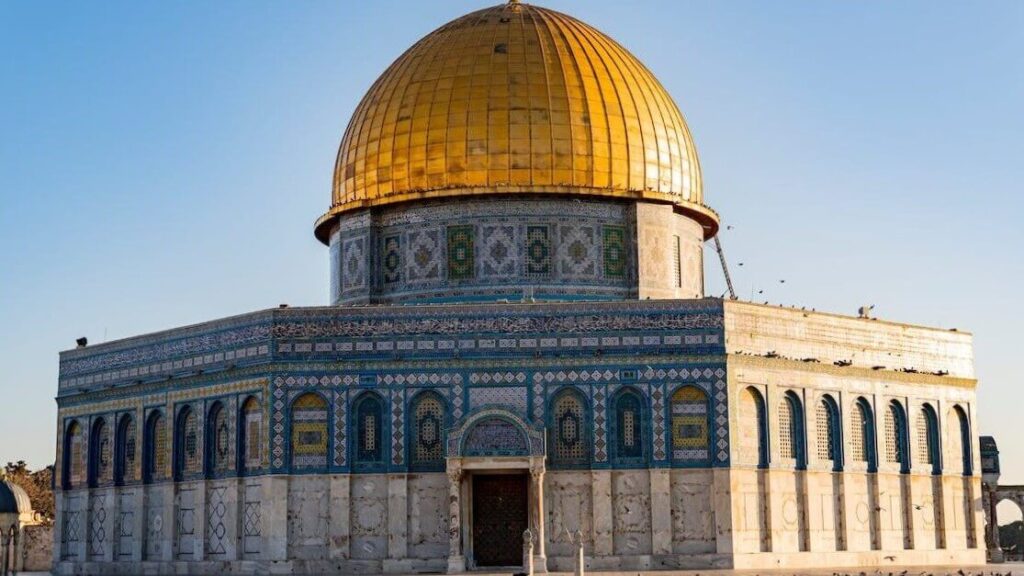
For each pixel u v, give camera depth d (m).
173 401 74.19
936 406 78.31
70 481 81.31
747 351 68.69
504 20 79.81
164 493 74.19
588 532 66.94
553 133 75.06
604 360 67.69
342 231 78.81
